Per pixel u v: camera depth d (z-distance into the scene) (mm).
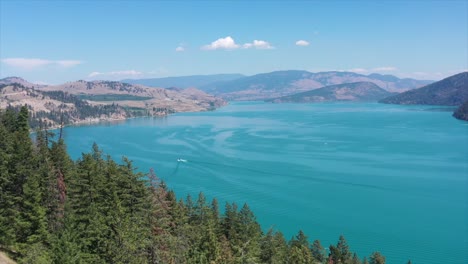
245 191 162625
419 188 164750
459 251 107625
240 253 71875
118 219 51906
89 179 61438
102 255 51094
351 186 168750
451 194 155875
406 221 128500
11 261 57312
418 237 116312
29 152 69188
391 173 191000
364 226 124750
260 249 82375
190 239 77750
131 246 48969
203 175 190250
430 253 106500
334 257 95375
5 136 78938
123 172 62594
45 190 63500
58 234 52781
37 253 50219
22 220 59375
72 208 60469
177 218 81188
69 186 68062
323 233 120062
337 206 143250
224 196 156250
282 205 145125
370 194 157375
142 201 60938
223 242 77312
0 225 58906
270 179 181750
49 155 80938
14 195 62281
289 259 79375
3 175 62062
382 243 113000
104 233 52312
